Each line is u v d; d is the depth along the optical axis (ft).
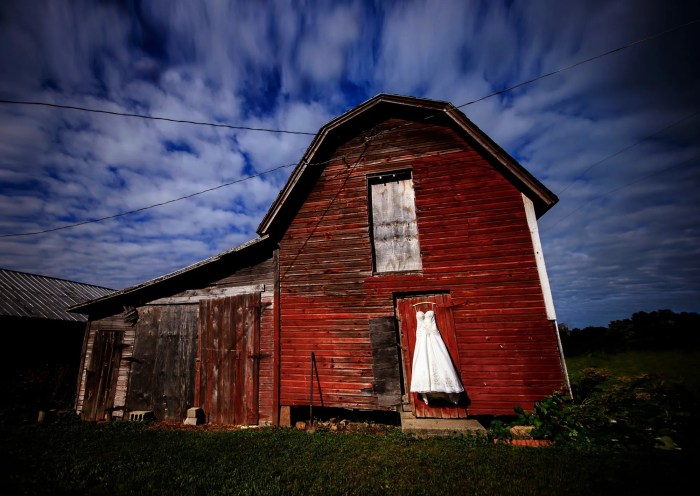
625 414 18.70
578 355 50.44
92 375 33.60
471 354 23.04
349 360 25.64
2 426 29.17
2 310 48.39
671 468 14.29
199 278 32.22
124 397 31.99
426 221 26.13
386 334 25.05
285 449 19.69
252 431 24.61
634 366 36.76
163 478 15.97
